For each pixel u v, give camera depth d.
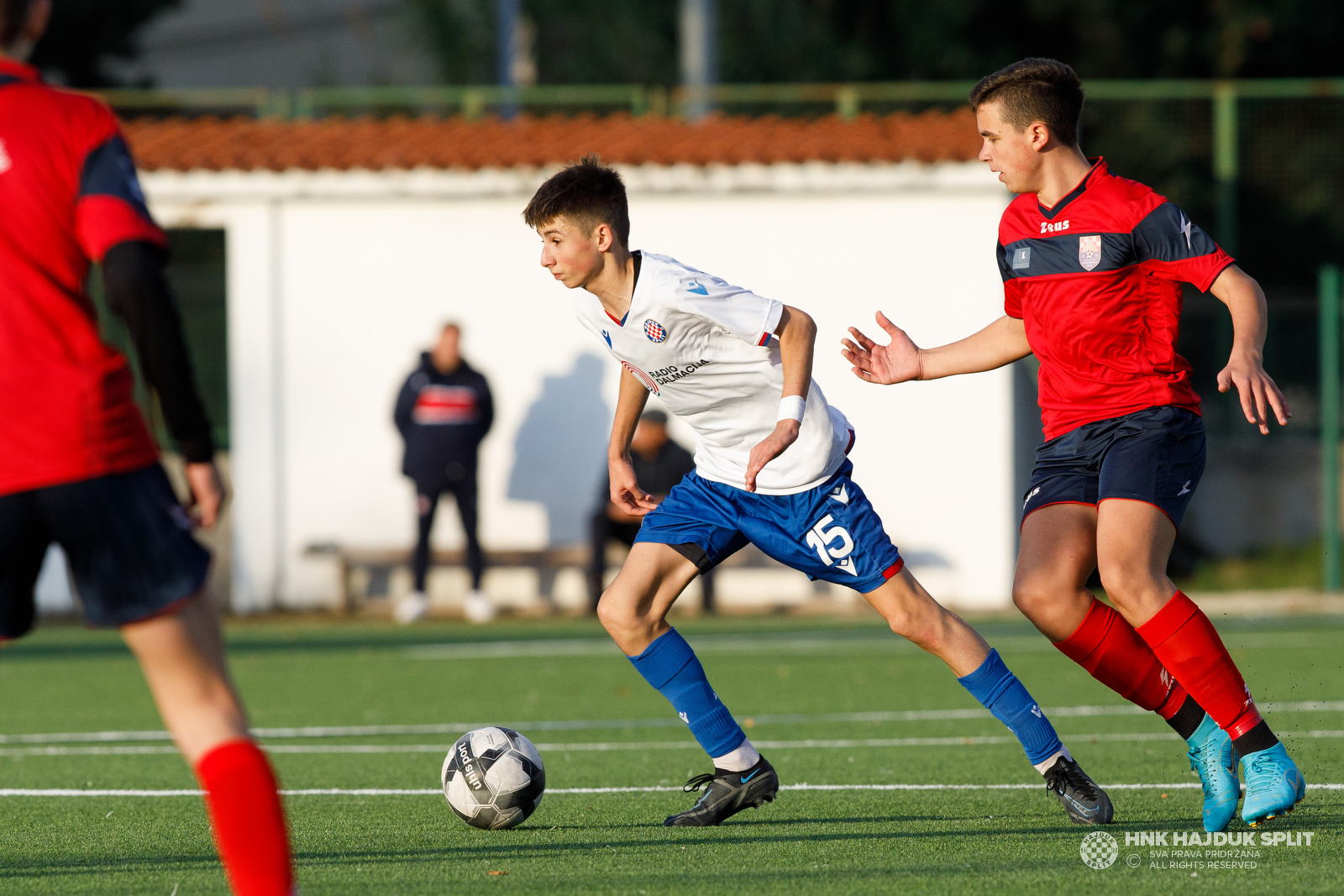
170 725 11.08
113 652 42.47
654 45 93.75
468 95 62.72
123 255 10.18
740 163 52.34
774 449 15.77
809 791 19.83
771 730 26.47
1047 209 16.69
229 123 59.06
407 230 54.38
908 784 20.30
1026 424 58.34
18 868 15.05
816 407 17.17
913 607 17.11
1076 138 16.73
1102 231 16.17
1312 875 14.06
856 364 18.23
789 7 91.44
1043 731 17.03
